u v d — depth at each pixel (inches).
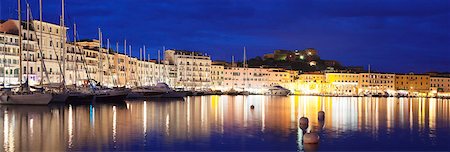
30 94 3206.2
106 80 7204.7
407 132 1945.1
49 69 5718.5
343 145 1585.9
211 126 2074.3
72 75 6136.8
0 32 5123.0
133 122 2213.3
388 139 1736.0
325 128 2054.6
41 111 2768.2
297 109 3575.3
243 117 2596.0
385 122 2377.0
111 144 1545.3
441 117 2792.8
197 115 2711.6
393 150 1509.6
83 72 6525.6
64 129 1905.8
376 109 3764.8
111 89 4463.6
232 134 1812.3
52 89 3644.2
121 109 3147.1
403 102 5885.8
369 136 1808.6
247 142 1622.8
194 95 7298.2
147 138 1684.3
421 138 1772.9
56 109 2955.2
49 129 1902.1
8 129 1891.0
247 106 3922.2
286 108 3710.6
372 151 1489.9
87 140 1620.3
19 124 2071.9
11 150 1417.3
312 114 2945.4
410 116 2871.6
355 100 6569.9
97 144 1541.6
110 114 2672.2
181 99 5295.3
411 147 1567.4
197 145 1553.9
